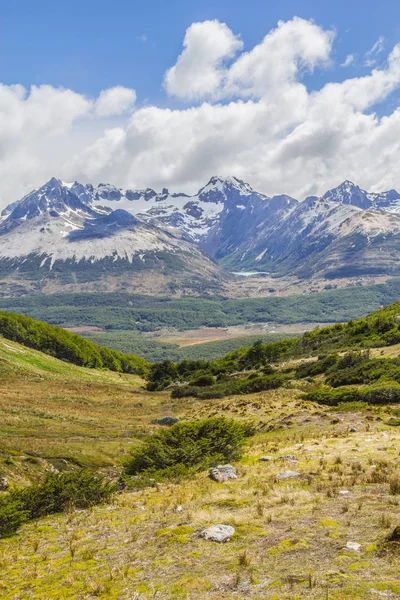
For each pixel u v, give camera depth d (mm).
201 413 46969
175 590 6703
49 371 87500
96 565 8539
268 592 6168
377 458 15258
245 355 110562
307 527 8711
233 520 9758
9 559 9734
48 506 13883
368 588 5836
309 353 97000
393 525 8109
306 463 15734
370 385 42344
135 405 62750
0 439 27500
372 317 104812
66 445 29016
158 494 14305
